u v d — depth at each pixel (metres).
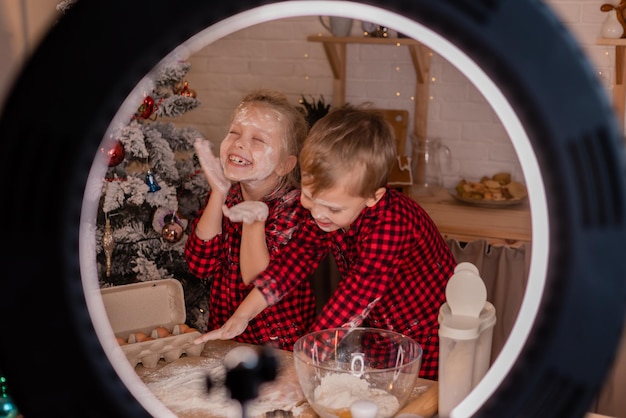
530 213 0.41
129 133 1.62
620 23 2.09
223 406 0.87
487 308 0.89
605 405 1.93
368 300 1.15
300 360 0.85
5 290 0.40
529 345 0.41
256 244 1.29
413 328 1.34
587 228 0.39
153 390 0.93
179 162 1.93
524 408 0.41
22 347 0.40
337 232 1.26
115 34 0.38
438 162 2.55
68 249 0.40
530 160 0.40
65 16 0.39
